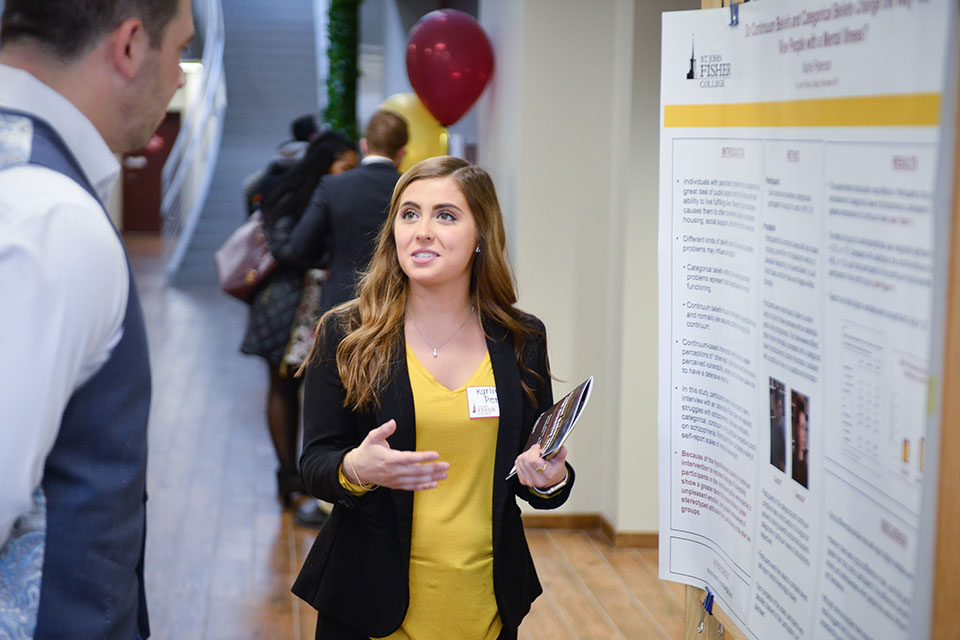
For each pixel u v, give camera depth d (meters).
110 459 1.26
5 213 1.13
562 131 4.53
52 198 1.15
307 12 17.66
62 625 1.23
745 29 1.78
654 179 4.34
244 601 3.84
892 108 1.33
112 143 1.34
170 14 1.29
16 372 1.10
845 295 1.47
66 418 1.23
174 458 5.67
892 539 1.37
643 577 4.18
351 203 4.17
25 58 1.24
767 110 1.71
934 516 1.28
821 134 1.53
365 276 2.15
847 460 1.48
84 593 1.24
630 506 4.51
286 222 4.52
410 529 1.96
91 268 1.16
